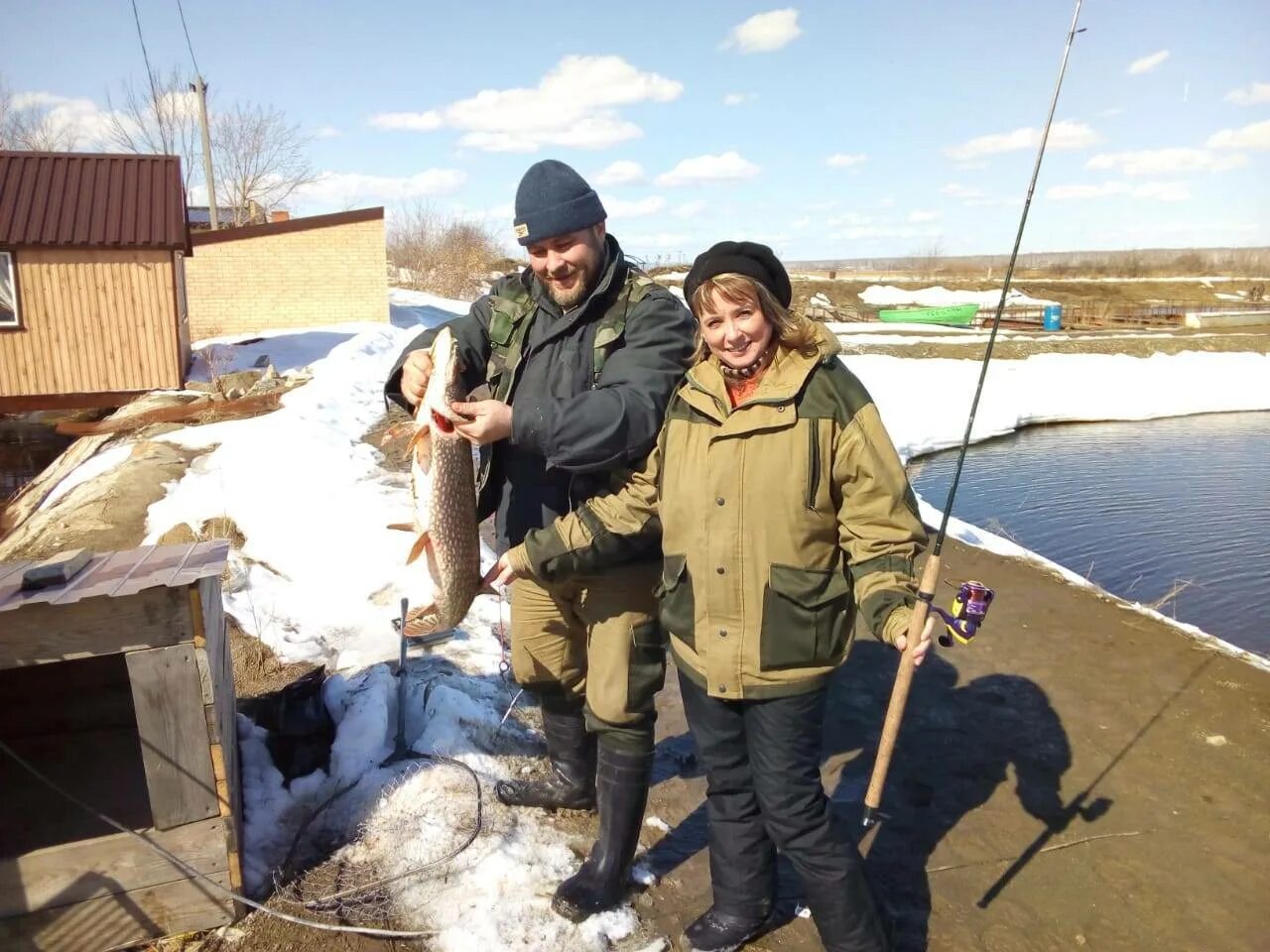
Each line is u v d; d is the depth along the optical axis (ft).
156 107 125.80
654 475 9.68
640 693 10.40
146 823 10.32
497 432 9.54
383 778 12.35
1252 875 11.38
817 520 8.51
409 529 10.55
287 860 11.00
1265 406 77.41
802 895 11.09
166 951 9.61
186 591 9.18
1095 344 110.83
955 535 25.91
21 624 8.75
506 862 11.10
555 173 9.70
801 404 8.39
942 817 12.62
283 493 26.66
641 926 10.45
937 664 17.21
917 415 62.69
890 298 176.96
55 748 11.98
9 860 9.11
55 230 52.65
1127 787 13.24
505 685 15.79
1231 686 16.24
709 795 10.02
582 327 10.27
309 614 18.94
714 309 8.46
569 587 10.78
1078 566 31.01
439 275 139.44
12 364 53.21
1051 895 11.05
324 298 83.66
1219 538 33.88
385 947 9.82
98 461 34.35
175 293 54.65
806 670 8.68
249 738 12.73
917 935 10.37
